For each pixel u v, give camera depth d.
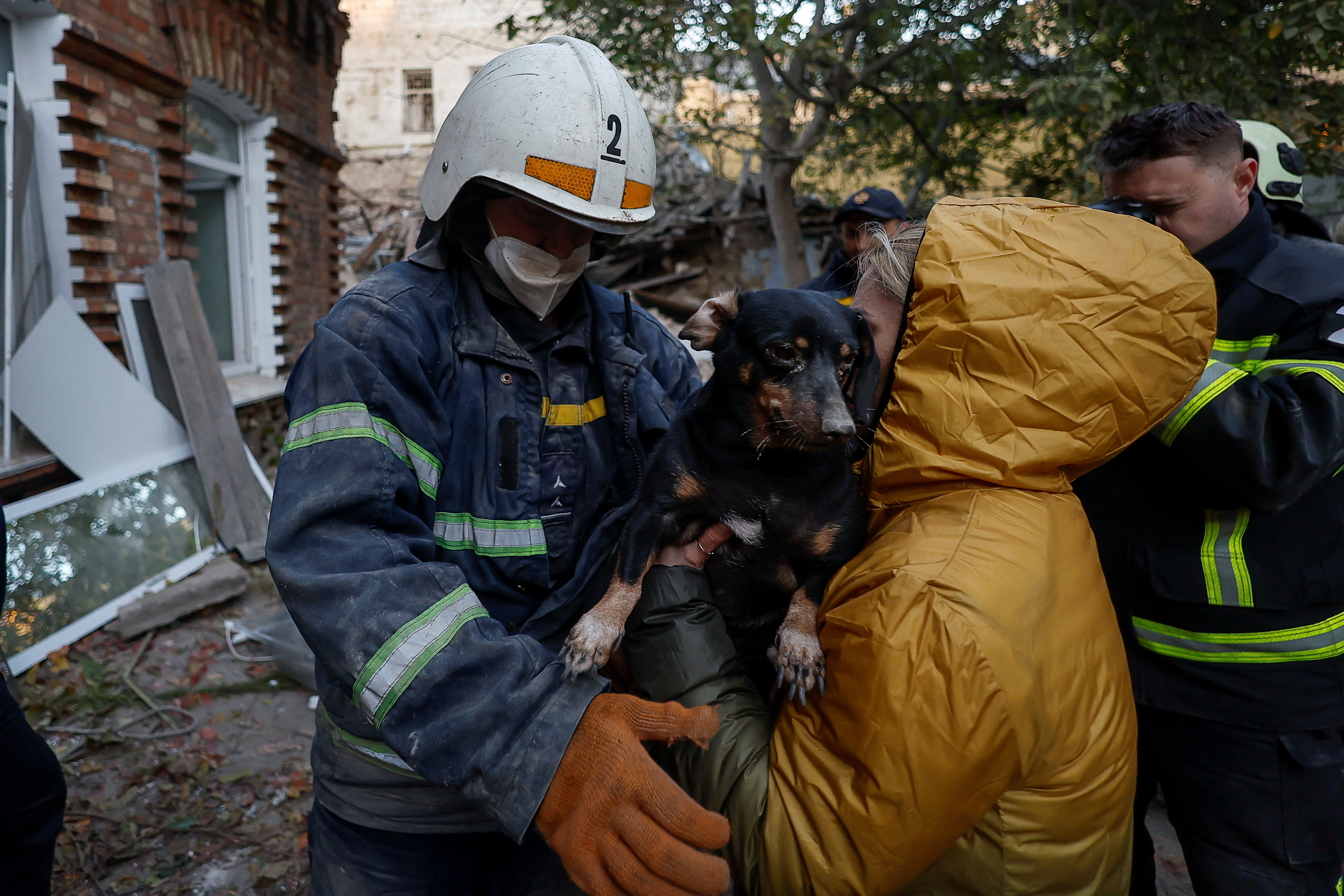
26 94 4.08
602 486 1.54
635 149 1.41
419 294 1.39
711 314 1.45
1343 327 1.44
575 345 1.51
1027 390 1.17
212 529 4.69
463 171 1.37
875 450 1.34
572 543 1.51
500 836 1.61
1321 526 1.55
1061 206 1.24
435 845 1.47
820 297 1.44
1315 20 5.69
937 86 8.31
